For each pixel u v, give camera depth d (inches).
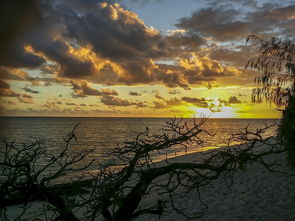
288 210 265.0
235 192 343.6
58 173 134.0
